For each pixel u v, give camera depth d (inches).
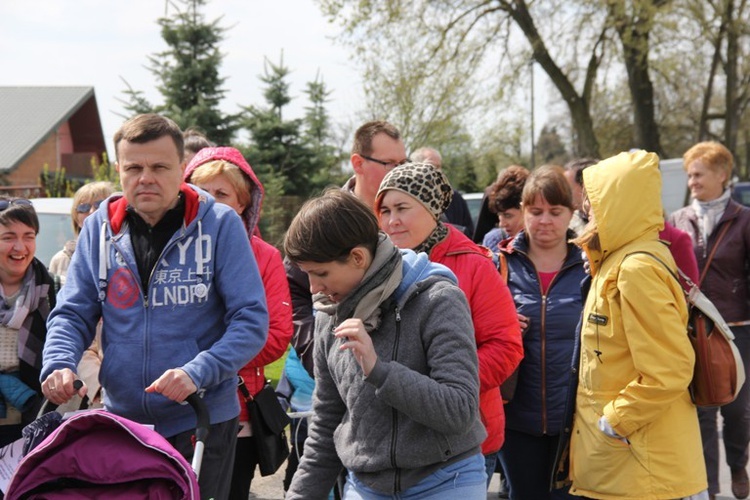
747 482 220.4
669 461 129.8
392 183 136.2
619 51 1004.6
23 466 95.2
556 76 1047.0
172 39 820.0
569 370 160.2
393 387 96.7
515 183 224.4
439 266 107.9
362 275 103.7
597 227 132.6
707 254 227.9
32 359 160.2
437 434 102.4
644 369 126.2
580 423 136.8
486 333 134.0
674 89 1141.1
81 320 126.6
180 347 122.8
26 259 161.5
